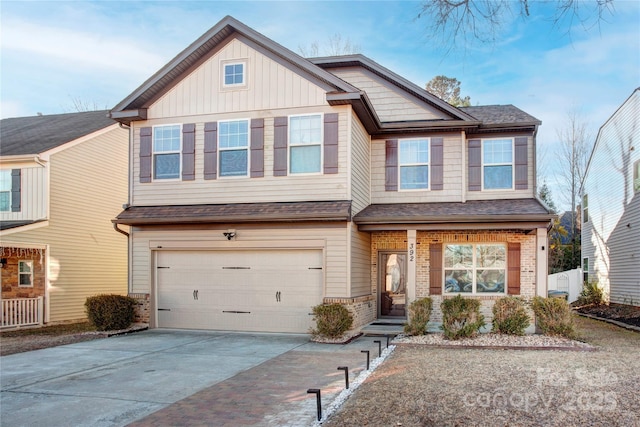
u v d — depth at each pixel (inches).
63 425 233.8
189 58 558.6
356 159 542.0
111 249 773.9
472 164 597.0
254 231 535.2
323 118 525.3
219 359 387.2
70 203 697.0
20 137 748.6
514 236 560.4
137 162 580.7
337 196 516.1
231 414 244.8
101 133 759.1
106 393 288.4
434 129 590.9
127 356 403.9
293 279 530.0
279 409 251.4
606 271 891.4
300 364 364.5
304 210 503.2
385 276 618.5
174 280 565.6
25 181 670.5
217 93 558.9
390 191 599.5
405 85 613.0
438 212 533.6
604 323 664.4
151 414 247.4
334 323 472.1
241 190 544.7
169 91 575.2
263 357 394.3
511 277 556.1
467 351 400.8
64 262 684.1
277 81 542.0
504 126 580.7
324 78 521.3
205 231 551.2
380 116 623.8
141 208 570.9
